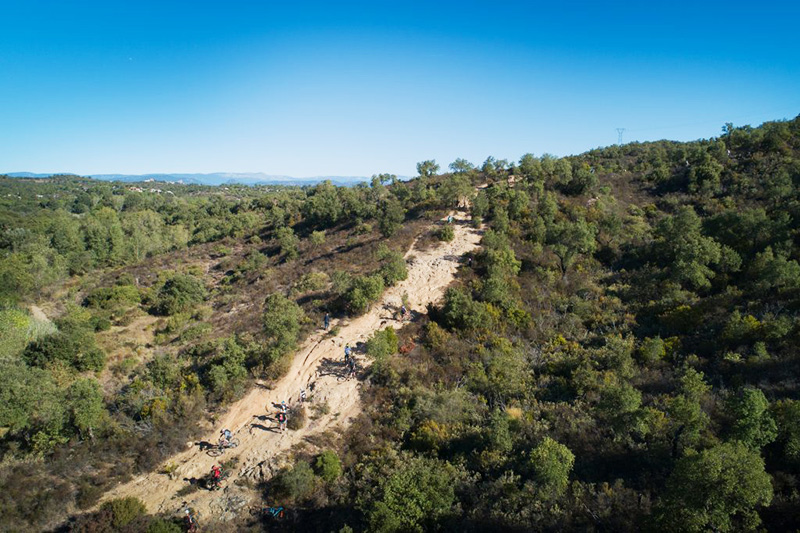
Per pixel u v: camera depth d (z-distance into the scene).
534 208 48.59
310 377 25.20
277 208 78.44
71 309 41.78
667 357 24.31
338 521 16.16
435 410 21.02
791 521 12.68
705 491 11.75
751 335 23.53
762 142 58.03
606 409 17.95
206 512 17.14
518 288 34.19
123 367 31.16
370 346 25.17
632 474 16.27
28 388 20.36
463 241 42.69
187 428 21.52
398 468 17.97
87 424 20.12
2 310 38.78
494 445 18.33
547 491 15.12
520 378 23.77
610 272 38.34
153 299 45.25
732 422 17.31
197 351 29.34
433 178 76.06
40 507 16.53
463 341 28.03
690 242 35.19
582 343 27.80
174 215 91.50
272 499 17.67
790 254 32.38
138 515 16.39
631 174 63.31
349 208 65.56
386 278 34.88
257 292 42.44
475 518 14.88
